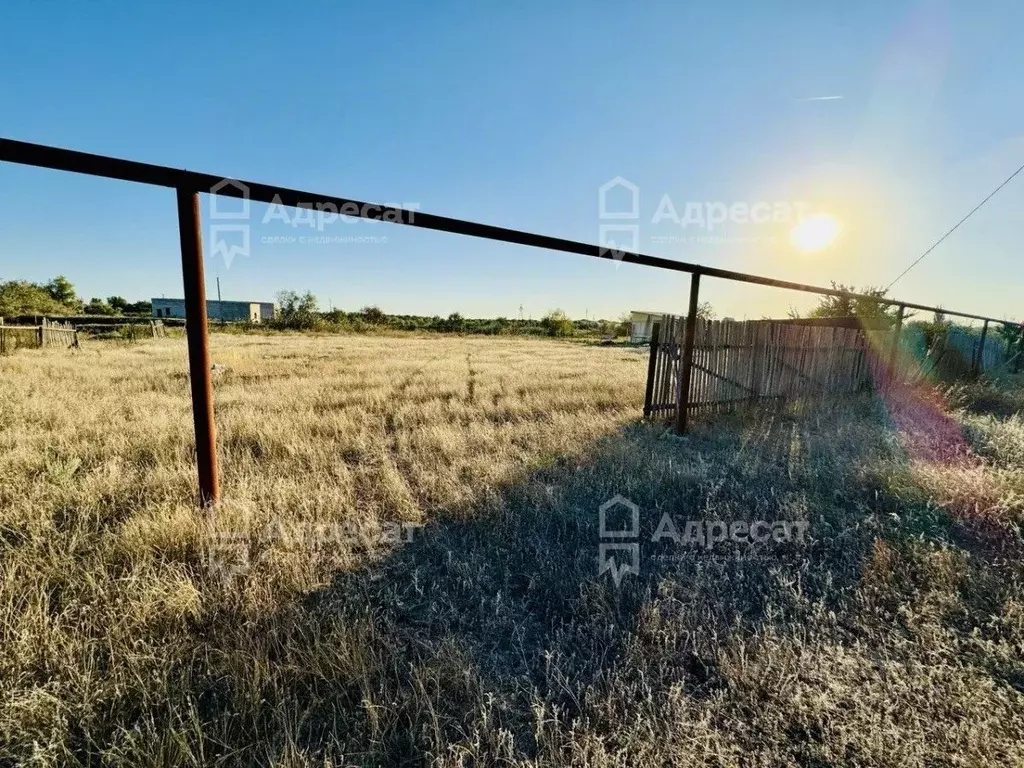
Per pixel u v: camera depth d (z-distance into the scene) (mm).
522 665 1632
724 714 1438
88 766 1180
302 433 4379
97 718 1312
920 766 1256
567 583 2117
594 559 2324
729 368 5859
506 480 3279
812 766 1275
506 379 8930
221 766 1199
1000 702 1479
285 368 9938
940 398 7320
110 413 4910
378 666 1530
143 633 1631
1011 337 12344
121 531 2314
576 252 3611
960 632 1832
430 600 1975
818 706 1433
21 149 1766
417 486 3293
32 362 9430
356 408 5637
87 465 3318
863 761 1288
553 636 1795
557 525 2723
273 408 5531
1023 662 1650
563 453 3973
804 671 1595
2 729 1238
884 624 1866
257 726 1329
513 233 3242
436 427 4723
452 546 2434
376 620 1787
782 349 6414
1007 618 1850
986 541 2590
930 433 4910
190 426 4371
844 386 7445
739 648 1675
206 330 2393
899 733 1350
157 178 2105
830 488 3283
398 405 6059
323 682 1492
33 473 3127
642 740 1323
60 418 4551
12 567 1889
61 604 1793
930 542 2455
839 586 2148
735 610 1938
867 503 3070
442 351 17328
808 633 1797
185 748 1187
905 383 8508
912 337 9031
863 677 1581
